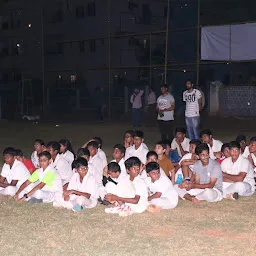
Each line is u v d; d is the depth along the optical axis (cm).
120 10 3709
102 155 895
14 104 3169
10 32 4241
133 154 940
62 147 908
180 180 877
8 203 783
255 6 3366
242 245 567
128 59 3744
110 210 716
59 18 3931
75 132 2048
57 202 754
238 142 882
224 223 662
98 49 3744
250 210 732
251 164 858
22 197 790
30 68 4094
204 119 2428
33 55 4075
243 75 3353
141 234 613
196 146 835
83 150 833
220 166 797
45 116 2969
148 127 2211
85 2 3772
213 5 3519
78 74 3806
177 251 546
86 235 609
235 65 3369
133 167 715
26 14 4125
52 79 3888
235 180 816
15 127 2330
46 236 607
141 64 3734
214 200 786
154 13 3850
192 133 1383
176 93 3306
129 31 3750
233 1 3441
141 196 717
